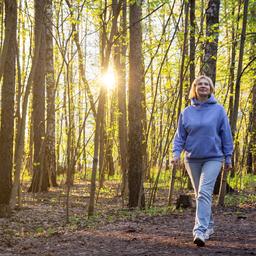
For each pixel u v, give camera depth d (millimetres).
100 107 9320
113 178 24359
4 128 11445
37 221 10336
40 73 17422
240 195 13422
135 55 11375
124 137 15883
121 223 8148
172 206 10812
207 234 5941
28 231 8891
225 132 5641
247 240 5957
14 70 11430
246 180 19016
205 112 5648
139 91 11430
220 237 6215
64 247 6051
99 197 15688
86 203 14156
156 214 9359
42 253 5750
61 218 10727
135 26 11367
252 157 24969
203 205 5504
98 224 8297
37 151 17391
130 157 11594
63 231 7707
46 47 18359
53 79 18516
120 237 6531
